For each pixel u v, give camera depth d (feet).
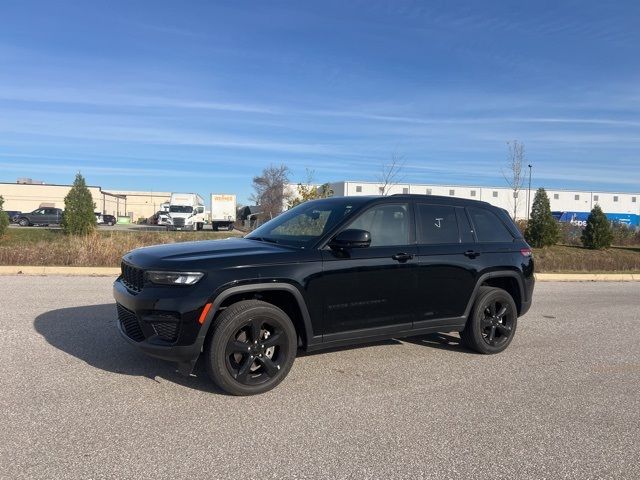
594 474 11.32
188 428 12.90
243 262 15.17
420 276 18.19
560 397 16.06
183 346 14.42
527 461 11.81
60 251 45.21
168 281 14.57
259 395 15.30
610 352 21.80
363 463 11.46
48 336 20.59
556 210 243.81
